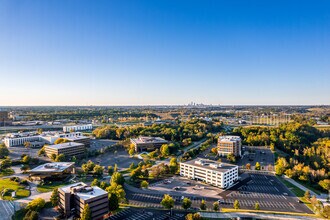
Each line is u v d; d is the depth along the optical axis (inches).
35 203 5984.3
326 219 5949.8
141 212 6205.7
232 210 6397.6
